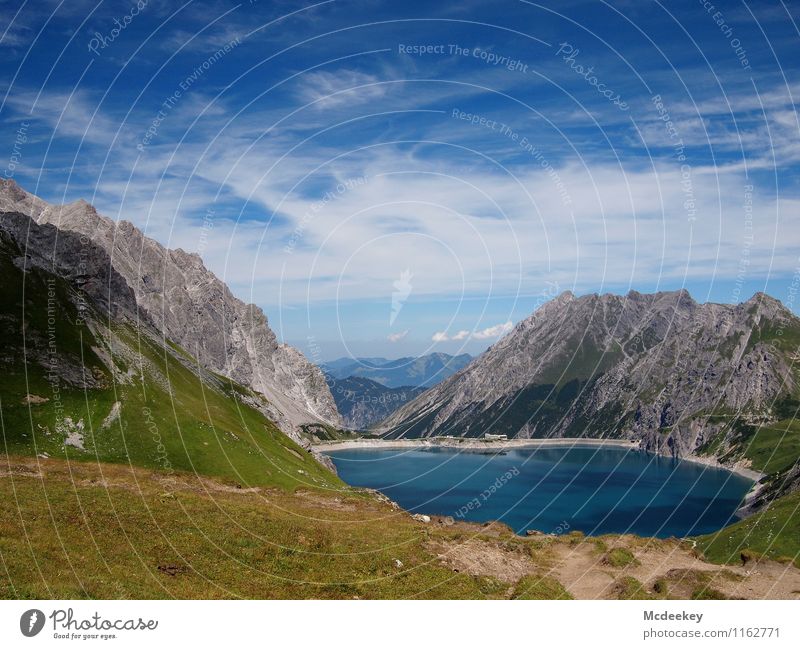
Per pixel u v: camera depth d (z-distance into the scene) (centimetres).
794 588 4606
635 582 4359
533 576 4397
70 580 3009
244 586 3397
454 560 4375
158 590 3142
